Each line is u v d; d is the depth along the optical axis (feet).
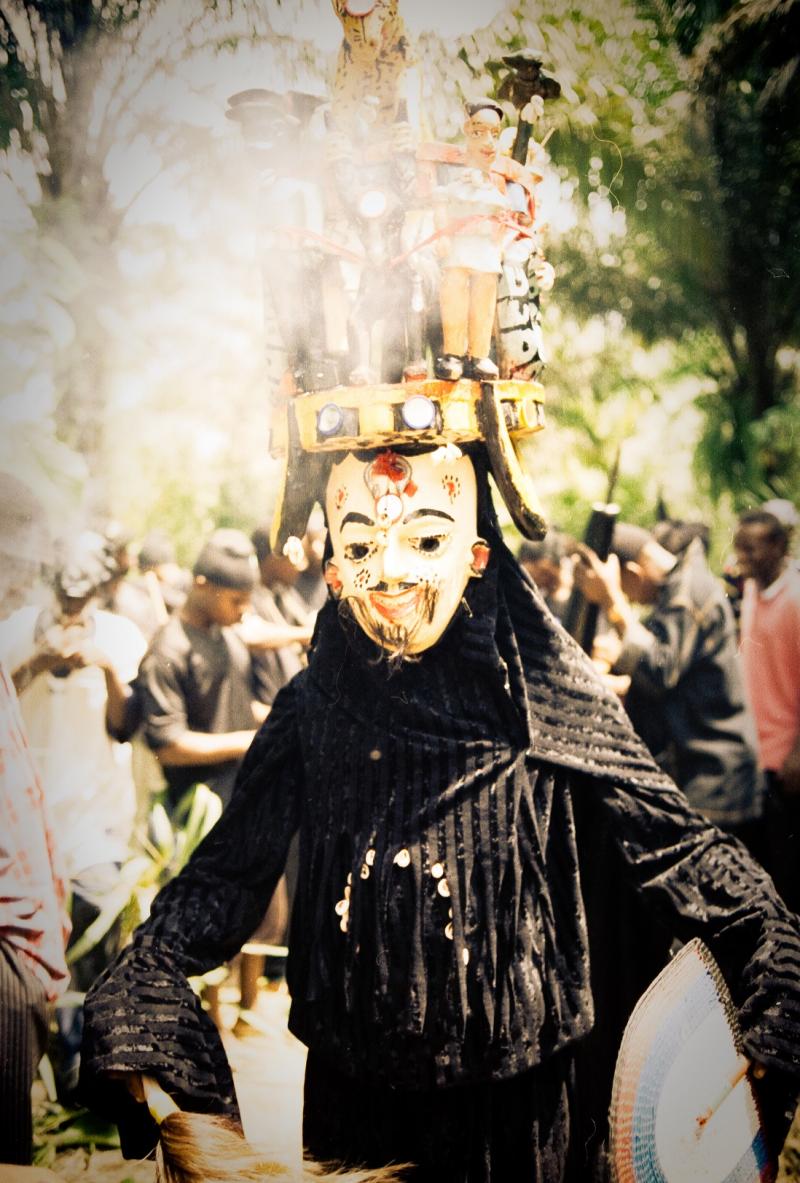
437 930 5.81
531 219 6.02
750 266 9.21
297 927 6.17
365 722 6.00
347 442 5.74
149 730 7.75
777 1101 6.09
